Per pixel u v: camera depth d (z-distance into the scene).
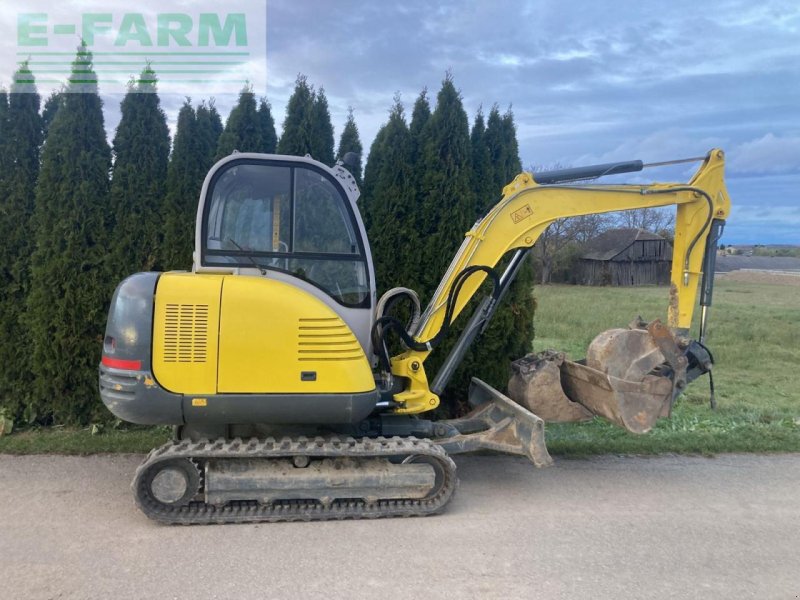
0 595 3.00
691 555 3.65
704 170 5.00
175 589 3.12
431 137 6.25
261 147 6.18
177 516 3.86
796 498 4.59
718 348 11.19
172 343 3.76
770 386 8.48
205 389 3.78
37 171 5.86
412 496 4.11
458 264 4.80
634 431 4.66
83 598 3.01
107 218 5.84
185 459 3.86
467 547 3.69
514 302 6.51
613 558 3.60
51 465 4.93
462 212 6.22
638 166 4.99
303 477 3.93
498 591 3.20
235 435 4.34
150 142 5.89
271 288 3.94
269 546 3.62
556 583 3.30
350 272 4.39
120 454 5.22
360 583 3.23
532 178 4.93
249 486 3.89
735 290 30.77
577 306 18.75
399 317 6.14
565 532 3.93
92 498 4.27
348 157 4.68
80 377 5.81
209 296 3.81
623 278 39.94
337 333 3.97
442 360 6.25
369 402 4.04
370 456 4.09
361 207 6.49
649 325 4.77
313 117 6.25
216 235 4.23
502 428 4.64
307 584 3.21
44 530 3.75
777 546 3.79
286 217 4.31
